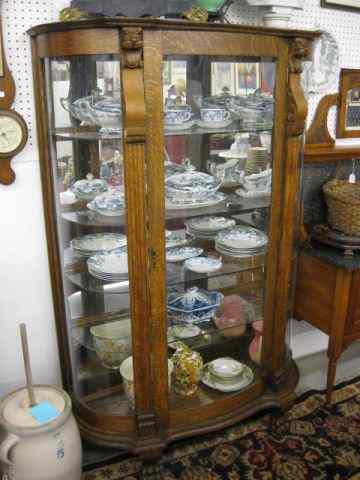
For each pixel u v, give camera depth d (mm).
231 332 1748
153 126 1249
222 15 1477
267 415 1838
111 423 1537
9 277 1640
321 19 1904
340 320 1817
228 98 1416
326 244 1889
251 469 1617
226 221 1567
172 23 1172
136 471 1618
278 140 1457
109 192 1365
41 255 1672
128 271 1361
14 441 1327
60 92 1366
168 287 1497
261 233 1588
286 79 1403
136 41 1142
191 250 1519
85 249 1498
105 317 1534
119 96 1235
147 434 1509
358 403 1950
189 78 1313
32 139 1548
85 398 1647
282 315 1662
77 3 1354
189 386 1622
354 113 2094
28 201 1596
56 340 1791
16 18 1428
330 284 1839
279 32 1333
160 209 1329
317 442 1735
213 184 1497
